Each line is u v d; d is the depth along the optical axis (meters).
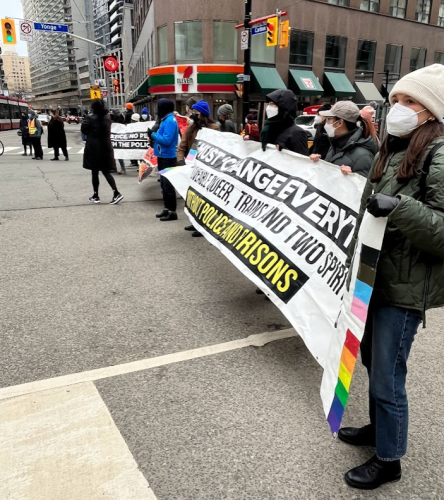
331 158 3.76
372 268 1.79
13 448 2.21
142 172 8.42
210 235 4.06
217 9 24.86
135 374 2.88
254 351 3.20
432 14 33.06
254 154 4.15
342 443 2.32
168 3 25.66
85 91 129.12
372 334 1.96
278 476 2.09
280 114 3.93
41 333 3.39
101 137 7.57
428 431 2.42
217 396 2.67
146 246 5.61
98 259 5.11
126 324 3.56
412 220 1.61
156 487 2.00
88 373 2.87
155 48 27.77
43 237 5.94
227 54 25.72
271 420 2.47
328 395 2.12
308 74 27.62
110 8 102.06
